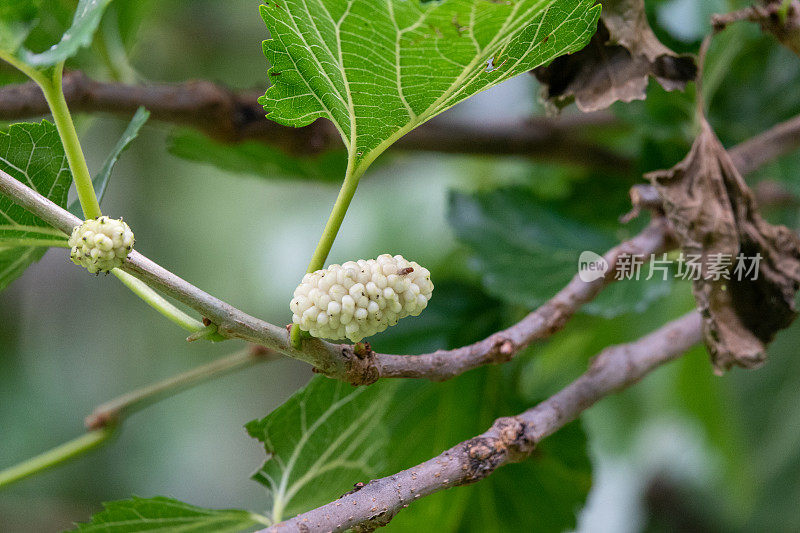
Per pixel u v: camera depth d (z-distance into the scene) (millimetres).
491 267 568
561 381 825
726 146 599
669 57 464
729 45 545
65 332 1273
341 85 418
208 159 637
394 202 957
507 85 783
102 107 526
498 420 441
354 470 490
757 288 466
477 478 428
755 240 467
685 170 465
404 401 556
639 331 782
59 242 440
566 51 427
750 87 608
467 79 417
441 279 611
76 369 1266
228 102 556
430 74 414
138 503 456
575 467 548
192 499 1368
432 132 636
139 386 1305
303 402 465
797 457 987
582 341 778
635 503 1139
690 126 556
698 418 915
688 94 532
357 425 479
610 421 1034
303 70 419
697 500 1250
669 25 544
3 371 1155
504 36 406
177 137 612
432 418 564
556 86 465
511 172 894
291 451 473
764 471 979
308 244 984
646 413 1013
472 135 641
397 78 415
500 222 591
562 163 652
